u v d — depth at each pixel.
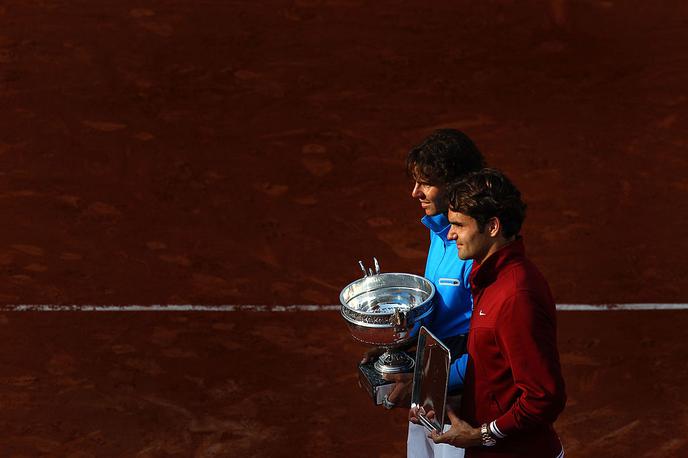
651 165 38.16
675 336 27.56
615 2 52.06
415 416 15.38
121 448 23.58
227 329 28.59
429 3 53.31
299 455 23.20
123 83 46.09
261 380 26.17
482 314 13.93
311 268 31.97
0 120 42.75
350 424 24.28
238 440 23.81
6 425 24.44
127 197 36.78
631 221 34.31
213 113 43.38
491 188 13.62
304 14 52.47
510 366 13.60
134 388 25.91
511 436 14.25
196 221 35.09
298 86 45.69
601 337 27.55
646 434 23.55
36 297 30.44
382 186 37.34
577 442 23.33
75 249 33.31
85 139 41.22
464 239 13.95
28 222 35.06
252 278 31.41
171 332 28.48
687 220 34.22
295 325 28.77
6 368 26.77
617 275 30.95
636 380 25.61
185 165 39.09
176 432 24.14
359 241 33.56
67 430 24.25
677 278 30.66
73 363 26.98
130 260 32.62
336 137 41.19
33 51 48.84
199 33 50.72
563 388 13.42
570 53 47.84
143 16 52.38
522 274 13.58
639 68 46.16
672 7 51.44
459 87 45.28
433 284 16.42
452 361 16.00
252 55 48.66
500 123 42.06
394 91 45.09
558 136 40.69
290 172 38.47
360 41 49.75
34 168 38.91
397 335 15.84
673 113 42.19
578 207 35.38
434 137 15.55
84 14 52.50
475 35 49.94
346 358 27.03
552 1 52.09
